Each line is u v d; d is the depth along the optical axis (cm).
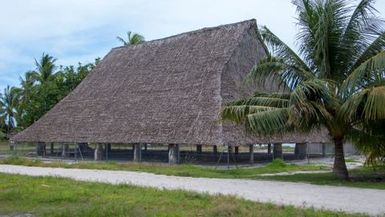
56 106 4366
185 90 3425
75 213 1152
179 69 3703
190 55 3784
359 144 2286
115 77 4228
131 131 3359
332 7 2056
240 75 3484
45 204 1330
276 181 1977
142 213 1141
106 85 4188
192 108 3200
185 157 3825
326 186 1781
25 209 1255
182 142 2964
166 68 3834
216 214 1126
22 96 7250
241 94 3300
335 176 2122
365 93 1823
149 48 4325
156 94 3603
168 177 2147
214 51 3625
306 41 2144
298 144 3891
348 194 1526
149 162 3419
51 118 4206
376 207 1238
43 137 3984
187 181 1962
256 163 3453
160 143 3094
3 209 1256
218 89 3225
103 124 3644
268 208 1180
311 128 2117
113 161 3609
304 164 3341
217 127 2914
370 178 2175
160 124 3244
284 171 2667
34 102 5834
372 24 2038
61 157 4122
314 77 2077
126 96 3828
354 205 1275
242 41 3622
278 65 2112
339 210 1162
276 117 1944
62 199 1384
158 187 1700
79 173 2325
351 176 2289
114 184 1741
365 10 2041
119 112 3672
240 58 3569
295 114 1870
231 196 1370
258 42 3753
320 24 2028
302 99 1873
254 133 2125
